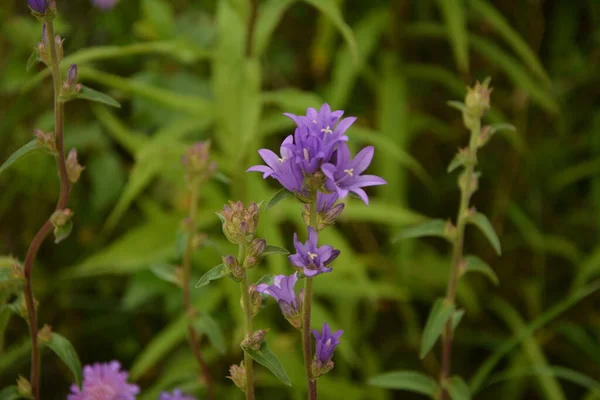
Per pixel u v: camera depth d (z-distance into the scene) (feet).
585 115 4.16
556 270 4.06
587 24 4.23
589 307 3.83
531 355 3.40
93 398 2.40
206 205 3.40
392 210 3.19
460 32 3.32
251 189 3.14
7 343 3.51
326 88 3.84
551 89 3.97
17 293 2.32
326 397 3.17
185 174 2.52
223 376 3.35
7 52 3.86
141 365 2.93
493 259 3.99
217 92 2.98
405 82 3.73
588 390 3.69
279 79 3.99
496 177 4.07
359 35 3.55
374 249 3.79
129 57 3.86
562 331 3.54
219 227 3.41
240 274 2.08
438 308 2.41
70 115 3.78
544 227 4.14
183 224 2.53
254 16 3.04
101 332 3.65
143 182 2.98
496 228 3.92
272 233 3.04
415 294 3.70
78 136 3.65
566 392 3.74
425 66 3.78
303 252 2.03
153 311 3.58
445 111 4.18
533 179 4.06
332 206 2.09
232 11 3.07
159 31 3.68
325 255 2.03
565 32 4.09
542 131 4.17
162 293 3.45
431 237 4.10
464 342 3.75
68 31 3.81
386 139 3.22
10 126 3.73
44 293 3.61
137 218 3.82
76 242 3.79
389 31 3.74
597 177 3.92
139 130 3.71
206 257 3.20
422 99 4.14
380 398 3.28
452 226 2.40
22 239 3.78
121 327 3.66
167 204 3.75
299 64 4.08
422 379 2.46
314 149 2.02
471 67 4.12
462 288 3.65
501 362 3.74
